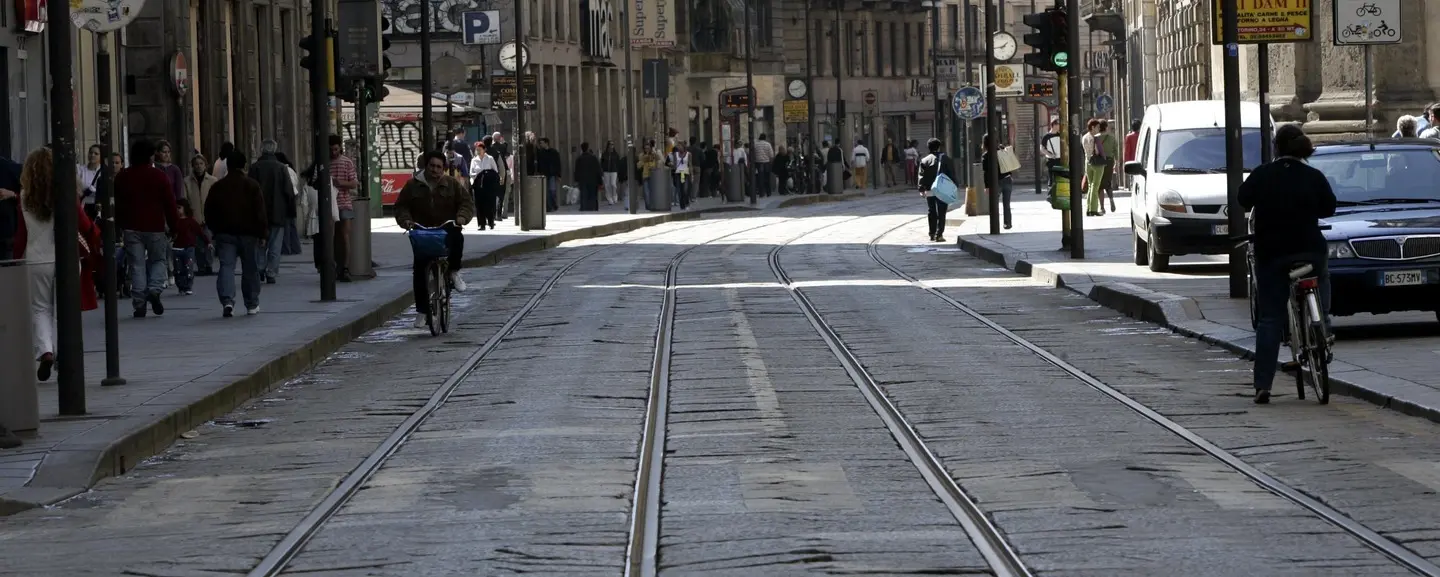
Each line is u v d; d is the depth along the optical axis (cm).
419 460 1470
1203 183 3120
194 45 4609
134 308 2642
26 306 1530
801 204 8831
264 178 3300
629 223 6084
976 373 1969
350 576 1055
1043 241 4197
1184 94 6075
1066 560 1049
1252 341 2114
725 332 2453
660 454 1474
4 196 2353
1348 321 2377
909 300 2914
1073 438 1512
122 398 1756
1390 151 2266
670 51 10000
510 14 7944
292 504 1300
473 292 3288
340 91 2997
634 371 2041
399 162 6650
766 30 11225
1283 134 1716
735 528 1158
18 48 3425
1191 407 1684
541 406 1767
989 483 1310
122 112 4028
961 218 5875
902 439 1527
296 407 1858
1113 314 2631
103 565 1113
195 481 1423
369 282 3325
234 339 2300
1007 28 13775
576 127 9100
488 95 7844
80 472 1412
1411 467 1340
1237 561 1043
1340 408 1656
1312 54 4353
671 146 7656
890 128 12656
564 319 2689
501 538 1145
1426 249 2064
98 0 1878
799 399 1780
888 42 12594
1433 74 4162
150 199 2638
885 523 1171
